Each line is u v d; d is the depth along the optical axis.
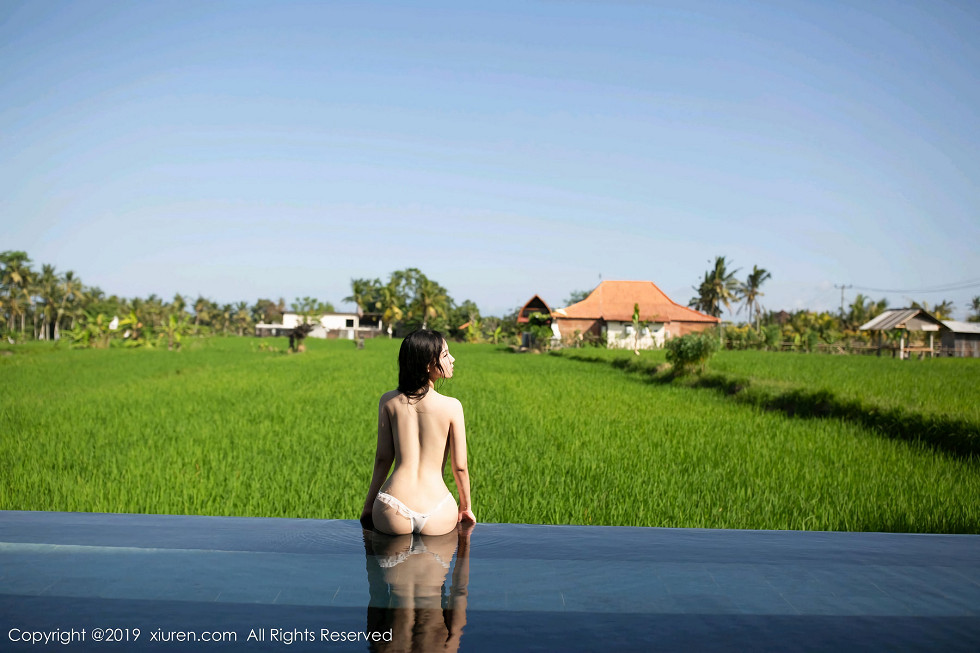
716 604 2.62
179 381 21.33
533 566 2.97
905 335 50.72
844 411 12.81
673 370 22.16
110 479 7.20
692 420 12.68
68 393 17.23
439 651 2.22
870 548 3.33
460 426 3.48
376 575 2.84
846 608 2.61
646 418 12.91
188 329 62.69
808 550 3.28
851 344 59.09
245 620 2.43
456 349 60.34
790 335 64.62
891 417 11.36
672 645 2.29
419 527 3.34
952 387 17.50
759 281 78.62
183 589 2.69
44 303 94.44
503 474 7.62
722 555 3.19
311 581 2.75
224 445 9.48
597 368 30.72
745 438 10.57
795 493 6.88
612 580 2.85
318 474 7.43
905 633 2.41
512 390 19.11
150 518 3.71
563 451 9.29
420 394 3.44
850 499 6.66
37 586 2.72
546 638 2.32
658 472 7.89
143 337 49.81
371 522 3.60
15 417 12.44
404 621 2.43
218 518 3.73
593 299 57.12
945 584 2.86
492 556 3.09
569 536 3.43
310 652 2.19
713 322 55.50
